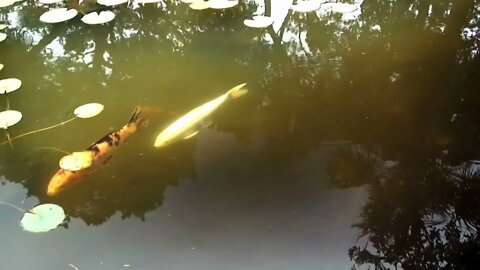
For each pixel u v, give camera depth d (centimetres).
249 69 255
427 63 255
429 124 212
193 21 310
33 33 300
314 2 322
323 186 186
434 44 272
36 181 188
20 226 169
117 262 158
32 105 231
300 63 259
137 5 333
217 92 237
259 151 202
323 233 167
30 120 221
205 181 188
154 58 269
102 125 216
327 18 307
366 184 186
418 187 183
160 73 254
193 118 214
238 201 181
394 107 223
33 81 250
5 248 162
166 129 206
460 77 243
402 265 154
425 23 296
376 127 212
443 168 191
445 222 169
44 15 301
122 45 283
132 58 269
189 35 292
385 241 163
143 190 184
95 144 198
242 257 159
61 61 269
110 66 262
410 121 215
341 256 158
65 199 181
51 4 340
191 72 254
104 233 168
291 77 247
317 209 177
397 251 159
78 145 205
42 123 219
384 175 189
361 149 201
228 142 205
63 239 166
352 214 174
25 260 158
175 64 262
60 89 243
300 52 270
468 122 213
